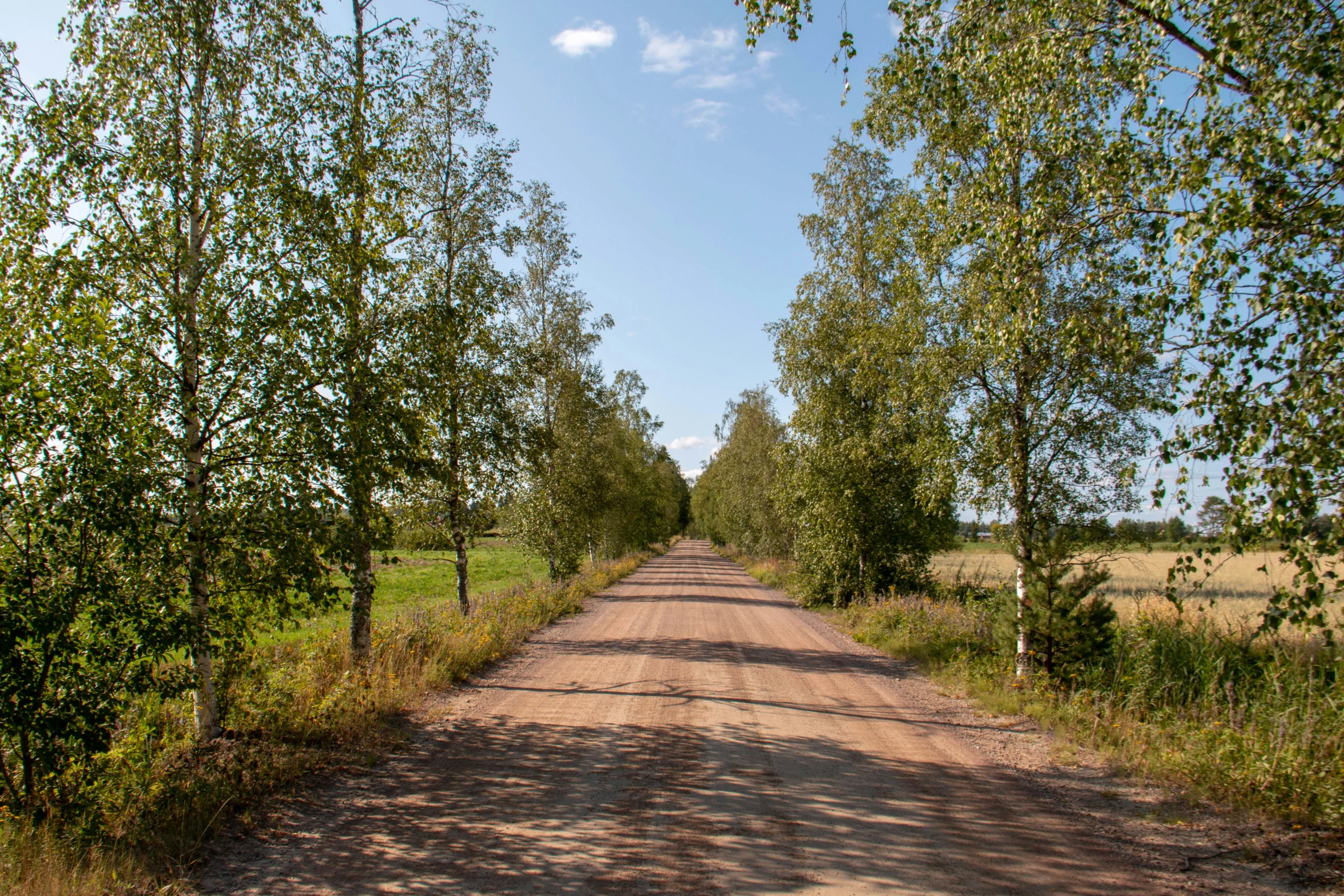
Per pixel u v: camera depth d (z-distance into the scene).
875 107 10.72
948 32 7.10
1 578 5.39
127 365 6.43
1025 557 10.06
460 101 14.48
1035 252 6.93
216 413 6.96
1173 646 9.80
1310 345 4.45
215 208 7.24
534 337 21.92
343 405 7.52
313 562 6.83
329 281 7.75
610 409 25.94
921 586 20.61
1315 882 4.30
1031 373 10.09
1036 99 6.87
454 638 11.66
